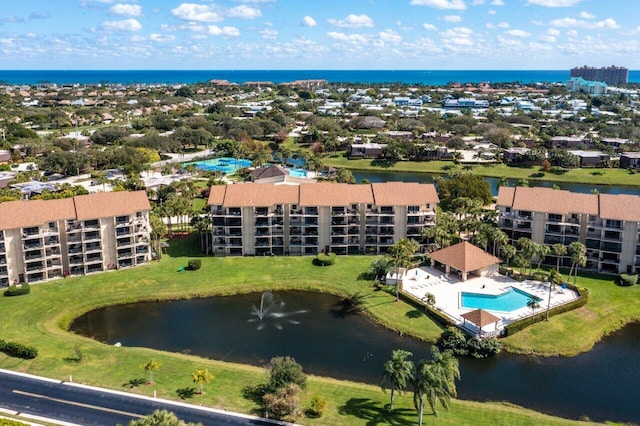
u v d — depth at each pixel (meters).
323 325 96.25
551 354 85.75
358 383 77.69
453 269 114.56
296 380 71.19
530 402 73.50
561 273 115.00
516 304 100.56
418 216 125.62
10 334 88.50
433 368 64.12
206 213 151.38
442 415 68.75
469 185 168.12
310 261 121.56
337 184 128.50
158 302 104.88
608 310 98.94
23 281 108.00
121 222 115.75
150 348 87.94
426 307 98.75
